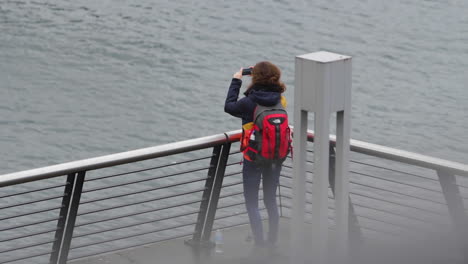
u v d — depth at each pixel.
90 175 33.44
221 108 44.44
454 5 62.41
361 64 51.25
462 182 21.42
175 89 47.22
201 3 61.31
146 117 43.56
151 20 58.31
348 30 56.66
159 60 51.50
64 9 60.53
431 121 43.28
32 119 43.09
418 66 51.09
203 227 8.94
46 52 53.28
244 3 61.16
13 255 26.09
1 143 39.69
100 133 41.56
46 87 48.09
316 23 57.66
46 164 37.84
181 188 32.16
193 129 42.03
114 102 45.75
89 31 56.53
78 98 46.53
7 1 61.31
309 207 22.67
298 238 6.74
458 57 52.84
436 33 56.72
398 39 55.34
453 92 47.25
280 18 58.31
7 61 51.81
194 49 53.12
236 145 35.34
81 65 51.38
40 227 28.77
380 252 8.11
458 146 40.59
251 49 53.03
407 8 61.28
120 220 28.50
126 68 50.72
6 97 46.22
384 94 46.75
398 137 41.41
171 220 28.23
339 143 6.43
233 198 28.88
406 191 27.53
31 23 57.56
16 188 31.77
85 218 28.80
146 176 33.41
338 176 6.52
